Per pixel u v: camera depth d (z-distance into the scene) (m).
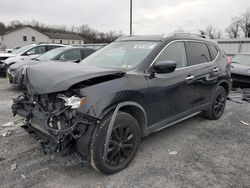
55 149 2.65
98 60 3.95
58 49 8.89
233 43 19.88
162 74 3.49
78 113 2.62
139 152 3.57
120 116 2.93
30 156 3.36
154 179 2.93
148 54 3.49
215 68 4.73
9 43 62.31
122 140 3.01
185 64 4.03
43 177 2.90
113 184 2.81
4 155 3.37
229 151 3.72
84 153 2.72
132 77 3.09
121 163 3.06
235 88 8.82
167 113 3.68
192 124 4.86
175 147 3.79
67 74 2.74
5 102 6.20
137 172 3.06
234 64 9.26
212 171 3.13
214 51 4.93
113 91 2.80
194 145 3.88
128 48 3.88
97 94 2.68
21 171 3.00
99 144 2.74
